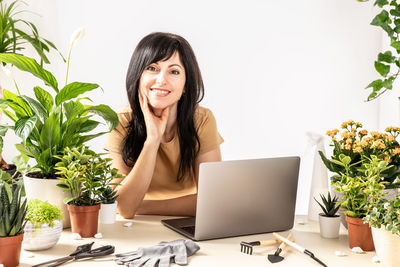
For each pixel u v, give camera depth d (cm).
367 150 172
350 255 154
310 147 198
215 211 164
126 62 354
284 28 347
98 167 171
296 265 144
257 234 176
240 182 166
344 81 347
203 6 348
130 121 209
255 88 354
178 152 215
